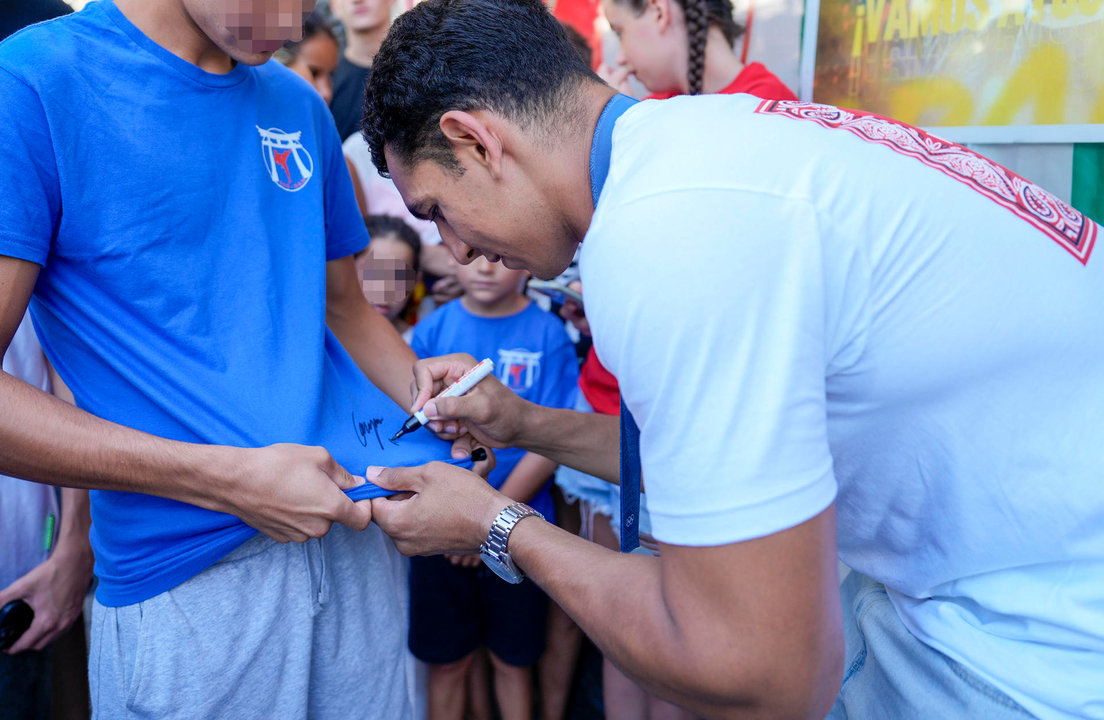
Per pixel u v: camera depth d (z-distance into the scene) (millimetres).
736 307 610
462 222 847
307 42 2066
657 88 1962
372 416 1101
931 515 788
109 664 979
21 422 814
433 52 778
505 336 1922
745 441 606
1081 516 729
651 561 745
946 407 719
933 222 690
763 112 745
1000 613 793
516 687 1915
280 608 1005
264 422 945
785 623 608
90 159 866
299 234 1056
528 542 833
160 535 933
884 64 1770
